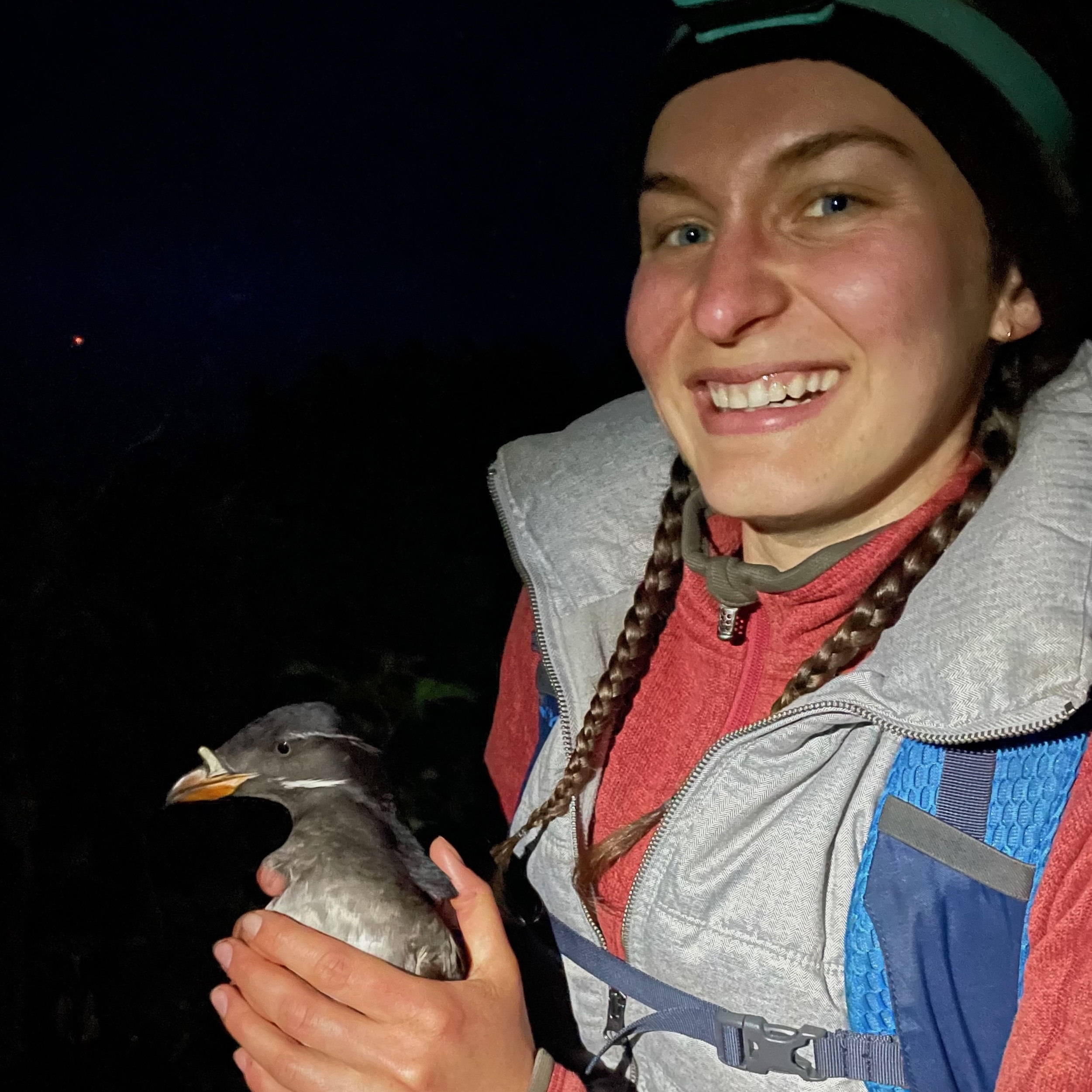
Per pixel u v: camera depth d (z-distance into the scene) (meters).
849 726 0.47
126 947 1.03
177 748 1.19
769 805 0.48
